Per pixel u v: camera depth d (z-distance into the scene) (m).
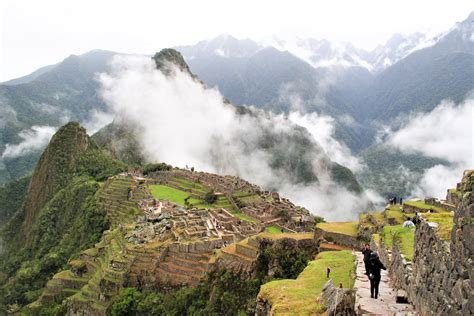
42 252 115.38
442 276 12.24
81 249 88.44
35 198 160.38
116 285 55.50
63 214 127.31
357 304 16.19
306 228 79.06
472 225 10.16
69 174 160.00
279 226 81.31
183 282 50.84
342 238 40.31
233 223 75.69
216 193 111.88
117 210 98.31
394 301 16.30
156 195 109.38
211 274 46.97
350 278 22.33
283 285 23.12
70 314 57.31
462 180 11.36
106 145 198.25
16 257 123.75
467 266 10.34
